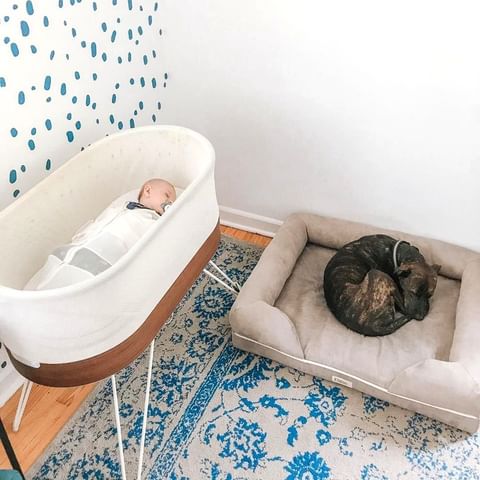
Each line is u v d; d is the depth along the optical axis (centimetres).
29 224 157
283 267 203
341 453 161
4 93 151
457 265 203
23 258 158
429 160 196
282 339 177
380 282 179
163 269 147
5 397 177
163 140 183
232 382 181
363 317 179
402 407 170
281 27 189
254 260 230
